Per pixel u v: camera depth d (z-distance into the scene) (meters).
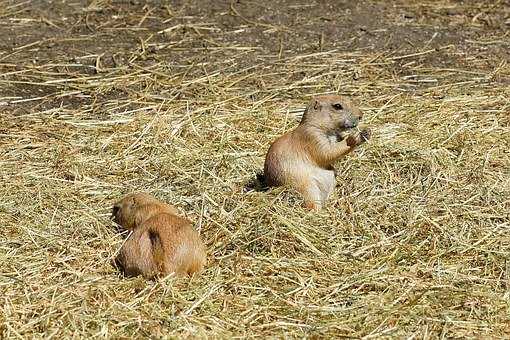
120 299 18.33
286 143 21.97
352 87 29.44
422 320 17.81
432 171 23.55
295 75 30.34
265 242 20.28
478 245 20.45
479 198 22.42
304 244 20.33
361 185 23.02
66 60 31.56
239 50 32.22
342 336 17.36
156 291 18.42
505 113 27.34
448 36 33.47
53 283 19.03
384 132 25.81
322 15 35.22
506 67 30.97
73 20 34.91
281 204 21.58
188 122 26.53
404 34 33.56
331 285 19.00
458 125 26.33
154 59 31.56
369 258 20.08
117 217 20.97
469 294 18.62
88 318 17.70
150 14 35.28
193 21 34.62
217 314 17.94
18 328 17.56
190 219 21.38
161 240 18.88
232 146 25.19
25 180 23.38
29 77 30.23
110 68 30.89
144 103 28.38
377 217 21.58
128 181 23.39
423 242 20.50
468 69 30.89
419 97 28.64
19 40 33.16
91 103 28.52
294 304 18.33
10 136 26.03
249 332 17.44
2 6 36.12
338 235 20.86
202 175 23.47
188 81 29.81
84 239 20.73
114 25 34.41
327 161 21.81
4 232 20.92
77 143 25.58
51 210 21.94
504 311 18.17
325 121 21.61
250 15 35.12
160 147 25.09
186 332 17.30
